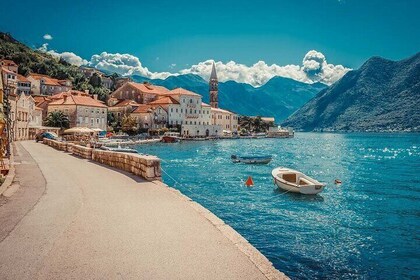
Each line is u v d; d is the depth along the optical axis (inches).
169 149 3698.3
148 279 240.2
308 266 580.1
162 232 345.4
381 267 578.9
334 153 3506.4
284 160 2689.5
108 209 442.6
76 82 7037.4
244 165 2229.3
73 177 737.0
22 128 3016.7
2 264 261.9
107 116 5285.4
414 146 4884.4
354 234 754.2
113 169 887.1
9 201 487.8
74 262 267.1
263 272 253.3
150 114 5428.2
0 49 7032.5
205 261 272.5
